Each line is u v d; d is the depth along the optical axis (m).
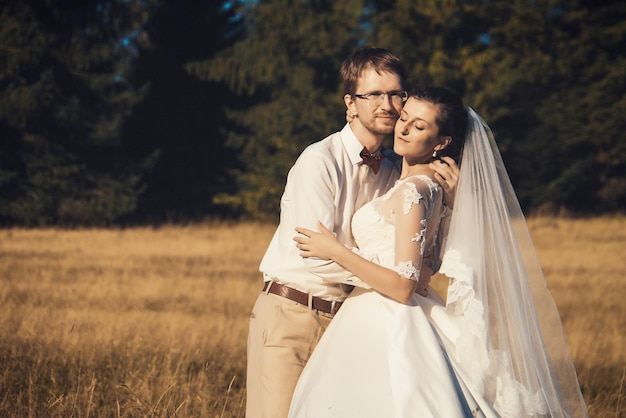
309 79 26.86
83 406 4.96
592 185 28.53
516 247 3.56
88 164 26.80
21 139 25.67
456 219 3.53
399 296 3.34
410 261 3.33
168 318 8.11
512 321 3.48
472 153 3.60
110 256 14.63
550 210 27.36
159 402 4.84
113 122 27.03
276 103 27.27
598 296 10.24
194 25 30.75
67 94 26.47
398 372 3.28
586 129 27.39
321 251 3.39
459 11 26.80
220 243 17.58
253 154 27.86
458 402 3.24
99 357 6.25
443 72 25.45
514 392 3.39
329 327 3.56
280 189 25.94
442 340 3.46
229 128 30.86
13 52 25.05
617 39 28.08
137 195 27.39
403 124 3.58
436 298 3.79
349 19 26.94
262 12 27.38
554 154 28.06
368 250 3.53
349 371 3.35
